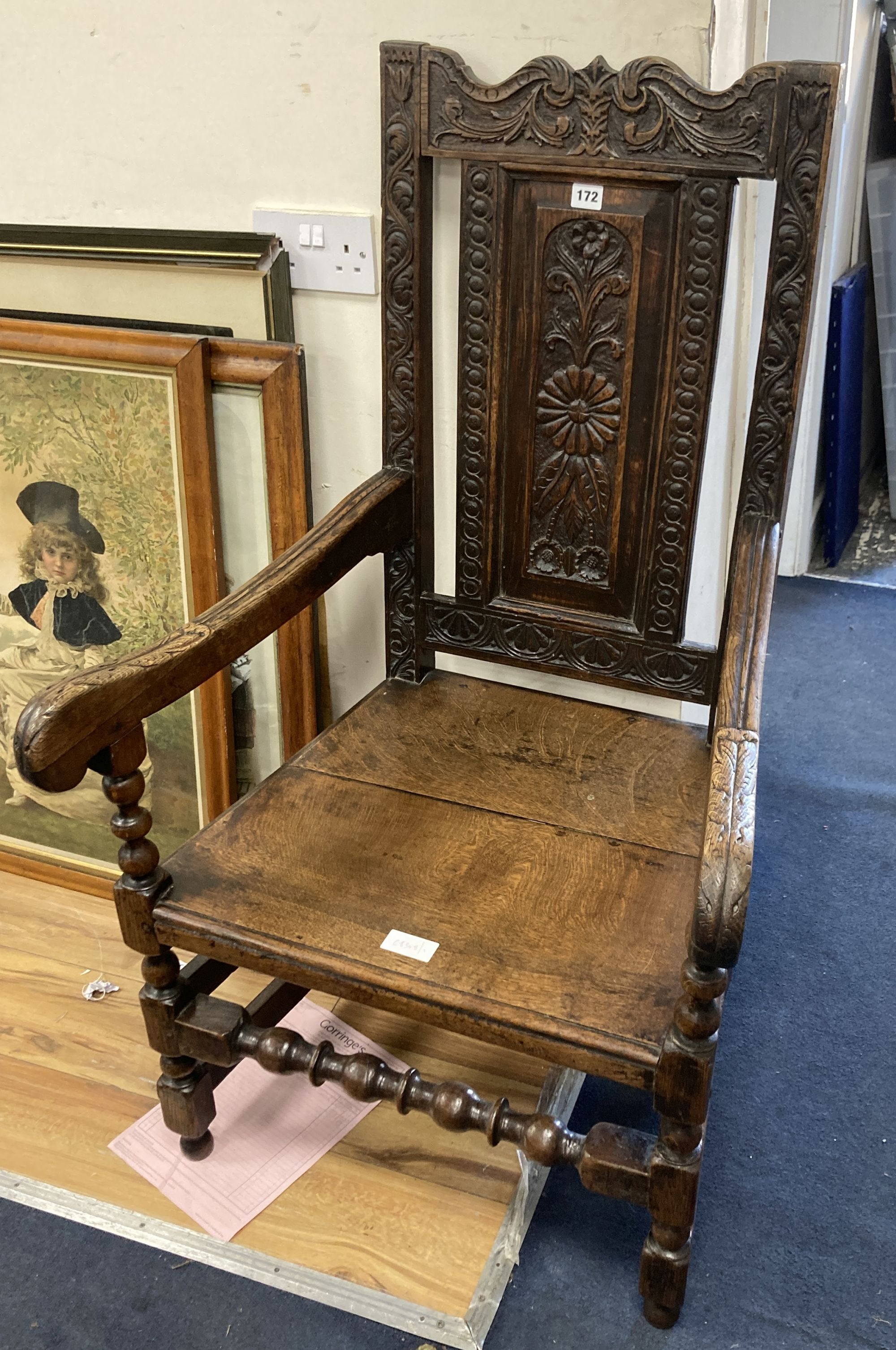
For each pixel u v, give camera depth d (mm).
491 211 1312
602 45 1285
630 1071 1027
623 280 1286
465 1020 1069
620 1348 1235
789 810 2094
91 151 1546
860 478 3225
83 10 1452
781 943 1795
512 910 1171
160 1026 1274
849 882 1917
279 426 1535
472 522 1470
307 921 1161
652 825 1288
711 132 1187
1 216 1641
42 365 1605
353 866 1234
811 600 2869
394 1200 1381
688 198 1223
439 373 1529
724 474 1660
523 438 1405
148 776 1795
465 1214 1365
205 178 1513
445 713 1504
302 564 1317
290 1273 1297
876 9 2762
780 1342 1238
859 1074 1569
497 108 1265
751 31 1363
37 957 1740
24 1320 1271
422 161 1319
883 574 2994
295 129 1441
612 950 1119
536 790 1349
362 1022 1631
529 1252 1336
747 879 920
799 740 2301
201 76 1449
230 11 1396
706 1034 994
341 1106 1501
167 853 1844
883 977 1729
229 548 1669
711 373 1282
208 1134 1415
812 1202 1393
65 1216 1374
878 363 3510
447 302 1479
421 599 1532
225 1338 1247
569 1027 1040
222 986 1698
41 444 1651
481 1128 1160
